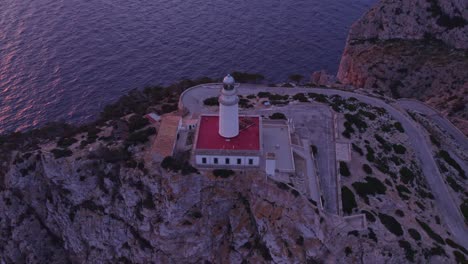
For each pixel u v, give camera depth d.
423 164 78.62
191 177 63.38
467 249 64.44
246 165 64.31
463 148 91.94
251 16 161.75
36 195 75.50
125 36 142.00
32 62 124.94
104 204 69.62
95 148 71.31
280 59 136.00
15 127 101.12
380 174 69.94
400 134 82.75
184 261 66.19
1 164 78.12
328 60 139.00
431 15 136.62
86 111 107.50
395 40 139.50
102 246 71.19
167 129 70.12
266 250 62.91
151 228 65.88
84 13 155.75
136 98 95.88
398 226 60.56
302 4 174.88
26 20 147.50
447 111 106.81
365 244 57.59
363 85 129.50
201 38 143.62
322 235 58.62
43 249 76.94
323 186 66.06
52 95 112.75
